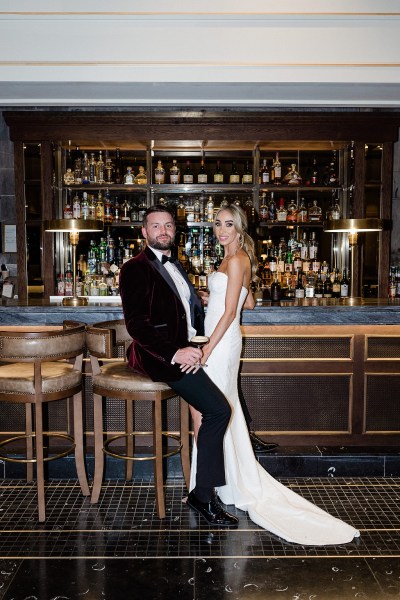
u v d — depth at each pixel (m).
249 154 5.79
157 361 2.83
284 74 4.25
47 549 2.72
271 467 3.61
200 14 3.89
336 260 5.84
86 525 2.96
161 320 2.85
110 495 3.34
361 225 4.29
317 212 5.68
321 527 2.89
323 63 4.13
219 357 3.13
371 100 4.89
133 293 2.81
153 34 4.05
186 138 5.25
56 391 2.98
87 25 4.02
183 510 3.14
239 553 2.69
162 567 2.57
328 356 3.72
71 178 5.59
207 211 5.64
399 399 3.77
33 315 3.61
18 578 2.48
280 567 2.56
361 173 5.30
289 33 4.07
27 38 4.04
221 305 3.18
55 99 4.84
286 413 3.76
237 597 2.34
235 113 5.16
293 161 5.86
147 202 5.59
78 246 5.81
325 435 3.77
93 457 3.59
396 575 2.50
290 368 3.72
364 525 2.97
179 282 3.02
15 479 3.59
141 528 2.94
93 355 3.03
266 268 5.64
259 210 5.65
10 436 3.72
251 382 3.74
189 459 3.48
